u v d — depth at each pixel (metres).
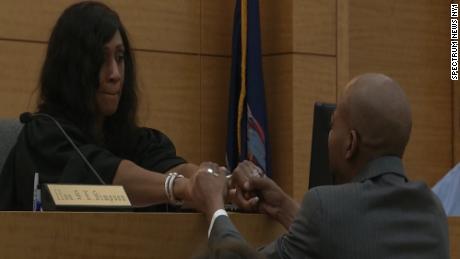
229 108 6.61
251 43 6.49
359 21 7.23
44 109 3.21
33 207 2.90
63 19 3.25
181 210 2.91
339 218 2.40
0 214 2.19
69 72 3.18
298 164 6.59
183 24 6.68
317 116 3.15
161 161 3.29
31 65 6.02
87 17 3.22
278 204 2.74
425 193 2.51
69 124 3.10
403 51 7.50
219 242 1.56
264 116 6.48
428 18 7.67
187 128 6.66
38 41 6.05
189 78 6.69
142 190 2.80
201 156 6.70
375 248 2.39
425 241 2.44
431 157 7.68
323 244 2.38
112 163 2.86
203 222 2.51
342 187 2.47
